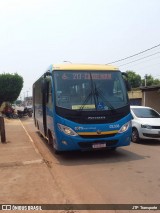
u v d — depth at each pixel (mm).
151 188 6797
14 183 7406
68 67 10195
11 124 28688
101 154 10984
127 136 10039
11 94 49062
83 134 9516
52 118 10180
